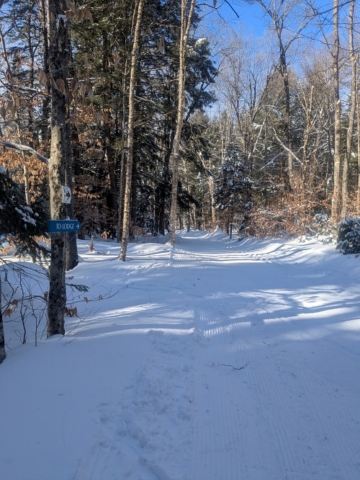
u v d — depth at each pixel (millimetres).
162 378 4402
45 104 9367
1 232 5719
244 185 29531
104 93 19734
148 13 17344
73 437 3184
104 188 25047
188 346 5500
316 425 3660
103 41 18719
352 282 10266
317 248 15328
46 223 6176
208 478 2943
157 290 9336
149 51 18453
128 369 4484
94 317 6852
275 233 22031
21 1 11375
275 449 3309
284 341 5859
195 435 3473
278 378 4609
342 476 3002
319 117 27906
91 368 4391
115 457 3043
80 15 4410
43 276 9445
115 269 12094
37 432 3213
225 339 5941
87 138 22000
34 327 6320
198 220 57250
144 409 3746
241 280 10852
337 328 6445
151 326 6184
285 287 9844
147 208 31875
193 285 9938
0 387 3902
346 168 19766
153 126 24484
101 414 3543
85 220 23422
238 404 4012
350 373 4754
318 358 5215
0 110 5488
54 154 5188
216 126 42312
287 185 23453
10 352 4938
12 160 10422
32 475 2750
